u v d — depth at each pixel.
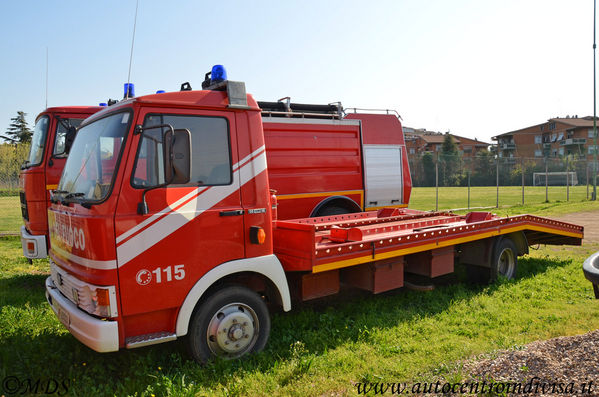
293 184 8.54
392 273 5.88
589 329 5.12
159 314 3.94
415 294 6.69
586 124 75.56
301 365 4.18
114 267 3.62
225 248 4.18
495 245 7.29
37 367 4.08
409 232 6.64
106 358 4.41
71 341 4.77
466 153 80.06
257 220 4.39
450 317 5.69
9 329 5.12
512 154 85.19
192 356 4.16
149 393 3.67
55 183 7.19
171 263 3.88
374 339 4.94
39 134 7.44
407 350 4.66
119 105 4.05
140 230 3.73
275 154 8.30
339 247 5.06
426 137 82.62
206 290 4.25
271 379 3.95
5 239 13.05
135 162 3.75
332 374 4.11
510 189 41.78
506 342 4.73
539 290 6.97
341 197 9.27
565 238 9.05
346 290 7.11
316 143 8.91
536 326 5.29
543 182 48.41
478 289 7.11
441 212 8.58
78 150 4.50
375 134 10.09
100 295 3.60
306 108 9.58
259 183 4.43
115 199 3.64
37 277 8.12
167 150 3.60
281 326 5.30
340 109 9.67
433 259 6.42
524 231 8.16
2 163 25.77
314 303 6.43
